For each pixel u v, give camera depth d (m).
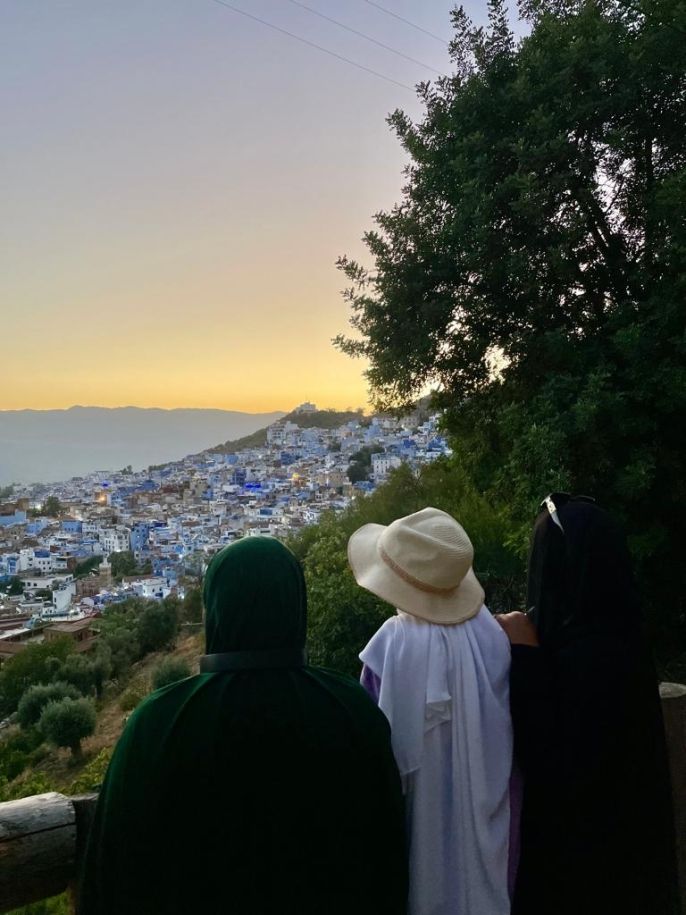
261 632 1.22
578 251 5.26
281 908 1.12
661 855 1.42
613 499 4.72
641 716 1.42
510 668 1.48
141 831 1.11
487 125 5.57
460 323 5.77
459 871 1.40
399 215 5.95
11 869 1.33
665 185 4.55
